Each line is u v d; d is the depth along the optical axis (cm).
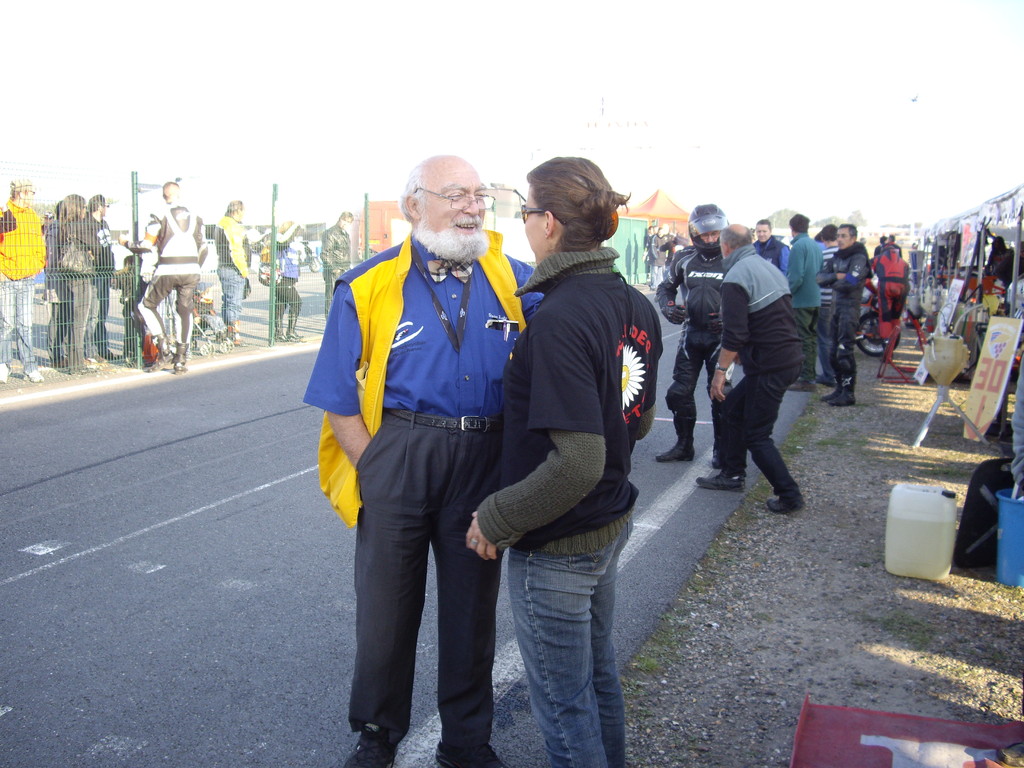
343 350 246
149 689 315
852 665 341
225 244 1150
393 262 248
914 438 745
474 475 248
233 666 334
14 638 351
